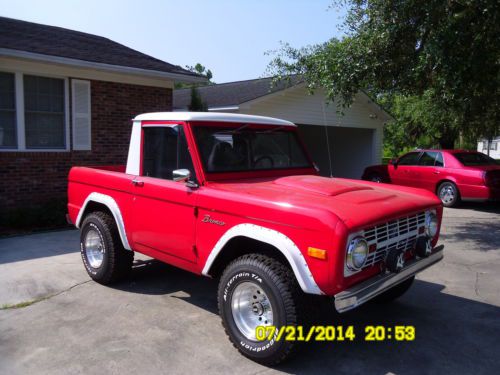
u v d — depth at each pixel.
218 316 4.37
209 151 4.14
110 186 4.93
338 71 8.68
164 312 4.44
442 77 7.86
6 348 3.67
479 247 7.37
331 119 15.10
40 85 9.10
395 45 8.41
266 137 4.71
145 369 3.37
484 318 4.44
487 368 3.48
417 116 19.27
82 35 11.80
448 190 11.52
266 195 3.56
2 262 6.09
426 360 3.60
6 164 8.61
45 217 8.45
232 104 12.08
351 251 3.09
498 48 8.32
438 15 7.63
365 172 14.08
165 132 4.38
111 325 4.12
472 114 11.12
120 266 5.08
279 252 3.55
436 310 4.64
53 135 9.39
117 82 10.12
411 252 3.92
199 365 3.45
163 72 10.38
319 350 3.75
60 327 4.07
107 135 10.07
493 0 7.21
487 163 11.78
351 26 9.05
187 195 3.96
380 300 4.81
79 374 3.29
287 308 3.26
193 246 3.95
